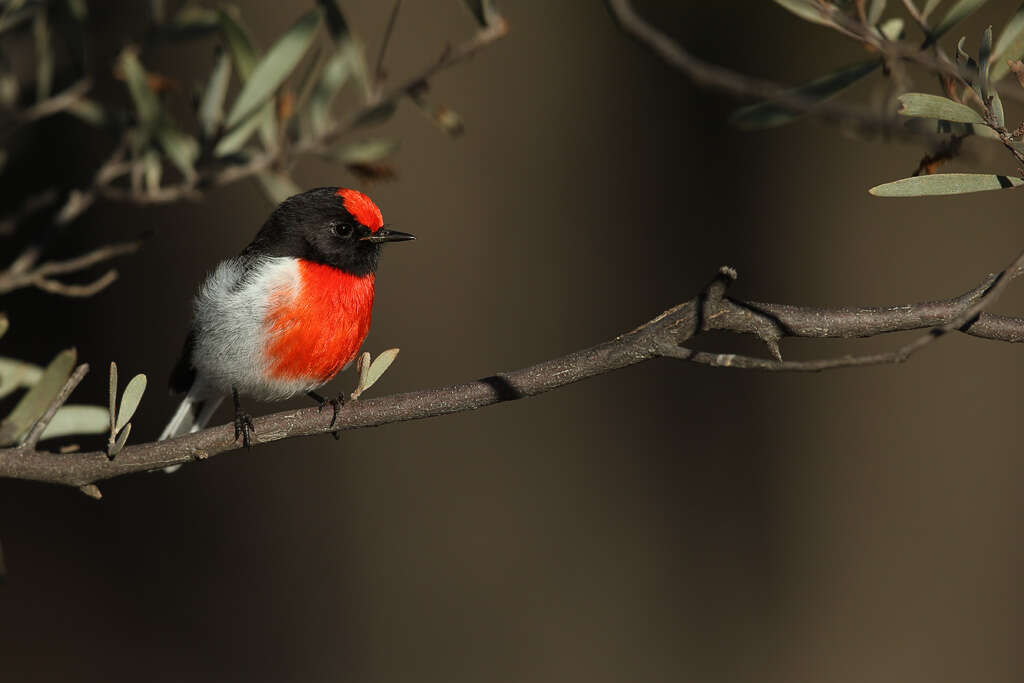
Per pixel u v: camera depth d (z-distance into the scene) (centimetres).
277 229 777
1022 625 1240
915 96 462
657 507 1305
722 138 1288
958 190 469
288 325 744
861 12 502
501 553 1311
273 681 1338
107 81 995
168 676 1363
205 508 1391
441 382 1284
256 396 784
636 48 1277
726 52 1254
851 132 522
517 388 570
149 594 1393
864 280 1277
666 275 1292
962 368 1250
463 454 1316
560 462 1312
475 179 1273
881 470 1273
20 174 1254
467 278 1284
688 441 1305
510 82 1269
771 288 1290
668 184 1291
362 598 1337
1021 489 1239
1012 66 468
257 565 1368
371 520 1334
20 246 1288
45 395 619
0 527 1434
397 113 1258
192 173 723
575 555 1308
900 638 1262
